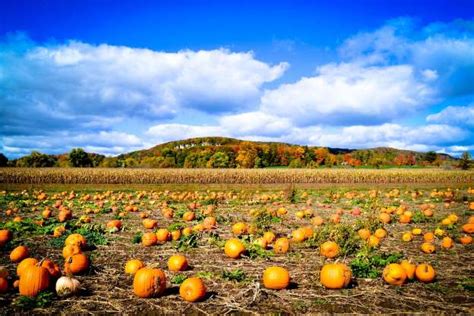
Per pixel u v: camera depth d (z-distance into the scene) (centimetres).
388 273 735
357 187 3925
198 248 1023
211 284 729
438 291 700
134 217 1605
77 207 1966
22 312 589
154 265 858
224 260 903
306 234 1109
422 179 5150
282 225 1396
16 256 874
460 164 8044
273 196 2453
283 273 707
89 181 4472
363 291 696
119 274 788
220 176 4778
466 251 1017
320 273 765
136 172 4638
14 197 2478
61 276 716
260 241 1021
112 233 1240
